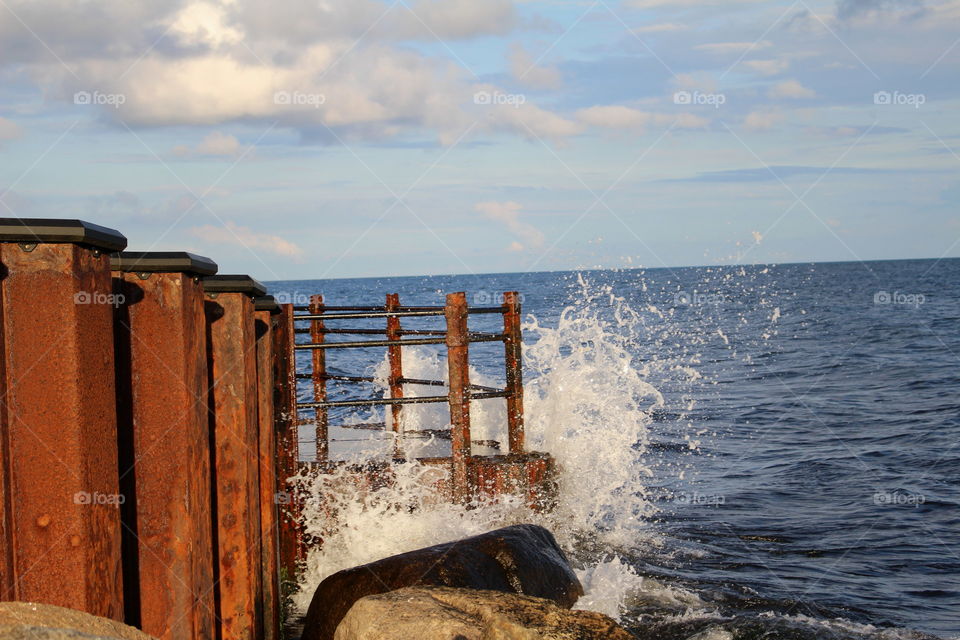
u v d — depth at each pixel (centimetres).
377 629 393
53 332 264
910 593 689
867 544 813
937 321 3775
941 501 964
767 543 815
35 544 263
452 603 417
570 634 381
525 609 406
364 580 522
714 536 834
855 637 593
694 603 654
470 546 563
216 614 435
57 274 264
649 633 595
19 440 262
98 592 276
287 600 656
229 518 439
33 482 262
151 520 345
